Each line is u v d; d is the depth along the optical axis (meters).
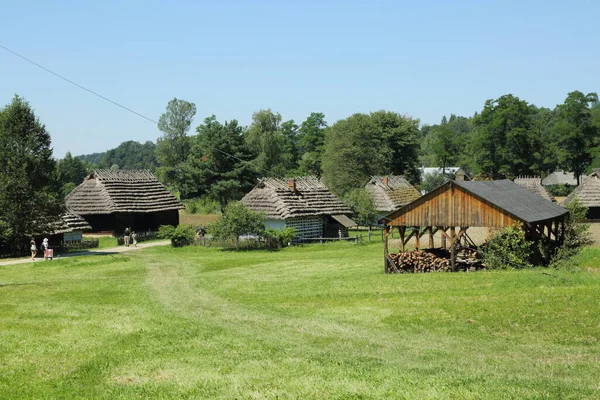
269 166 126.94
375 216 84.00
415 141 126.62
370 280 36.41
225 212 64.94
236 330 23.77
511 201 41.44
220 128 114.56
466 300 27.62
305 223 72.75
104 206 79.31
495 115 118.69
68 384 16.84
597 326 21.91
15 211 57.94
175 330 23.72
